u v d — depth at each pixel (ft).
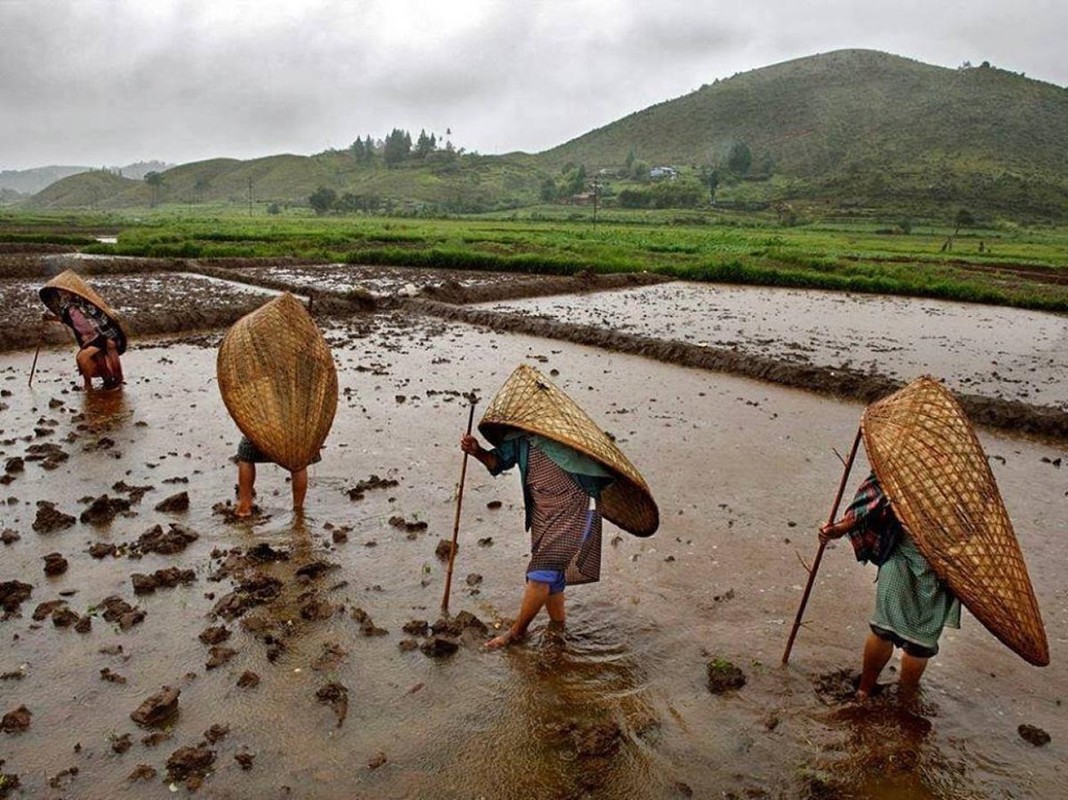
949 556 13.05
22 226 198.80
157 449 27.94
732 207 438.81
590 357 48.34
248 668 15.48
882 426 14.30
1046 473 29.32
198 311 55.01
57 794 12.23
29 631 16.47
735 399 38.68
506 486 25.54
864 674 15.03
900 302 84.74
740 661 16.33
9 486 24.04
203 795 12.32
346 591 18.53
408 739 13.70
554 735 13.89
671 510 24.02
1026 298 85.35
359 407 34.27
